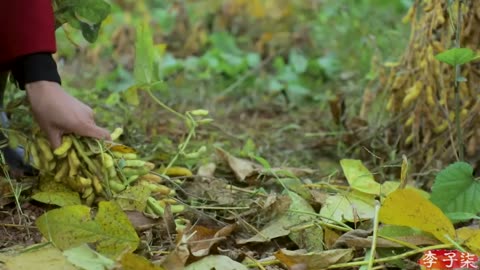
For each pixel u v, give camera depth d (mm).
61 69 2736
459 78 2041
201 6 4059
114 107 2539
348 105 2697
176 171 2164
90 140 1955
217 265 1765
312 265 1790
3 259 1803
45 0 1940
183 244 1770
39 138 1966
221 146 2449
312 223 1922
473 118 2160
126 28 3471
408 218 1804
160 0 4398
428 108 2219
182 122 2637
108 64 3271
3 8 1918
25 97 2057
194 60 3367
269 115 2928
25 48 1920
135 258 1692
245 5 3965
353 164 2090
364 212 1981
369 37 2791
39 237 1900
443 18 2164
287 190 2016
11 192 1993
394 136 2359
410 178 2213
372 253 1786
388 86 2367
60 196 1955
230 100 3119
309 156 2486
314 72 3404
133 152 1988
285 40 3664
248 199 2053
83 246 1755
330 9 3916
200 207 2018
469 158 2172
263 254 1898
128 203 1929
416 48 2258
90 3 2035
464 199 1913
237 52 3611
